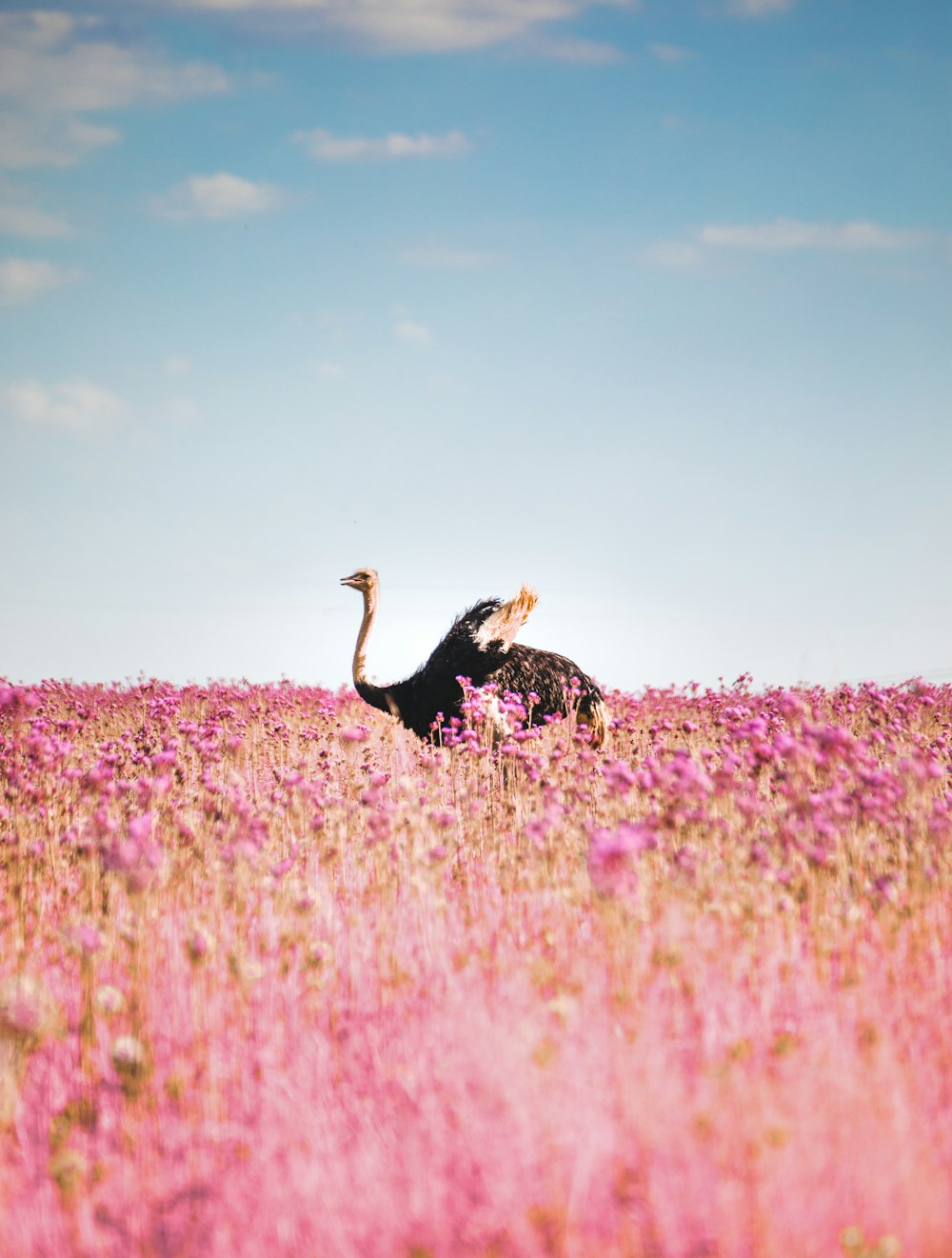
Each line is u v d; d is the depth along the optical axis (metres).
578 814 32.12
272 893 26.03
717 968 20.12
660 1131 14.82
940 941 22.11
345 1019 19.98
